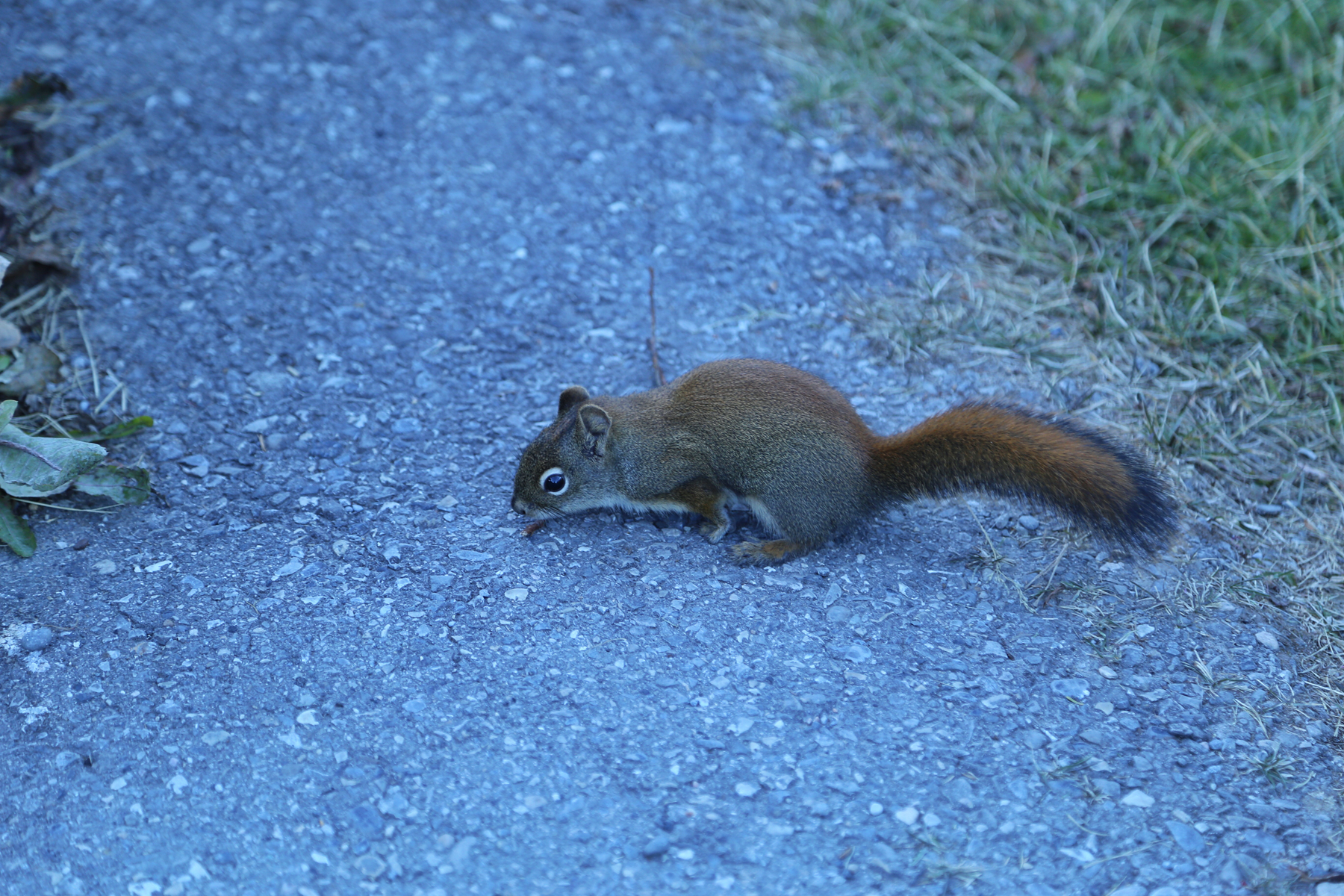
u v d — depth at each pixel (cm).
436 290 1234
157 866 707
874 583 934
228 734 787
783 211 1371
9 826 728
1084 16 1634
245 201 1311
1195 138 1434
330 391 1112
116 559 925
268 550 940
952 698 833
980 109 1520
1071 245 1337
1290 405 1159
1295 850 731
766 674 845
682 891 696
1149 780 776
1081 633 895
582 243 1305
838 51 1608
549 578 925
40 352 1085
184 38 1494
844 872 708
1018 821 744
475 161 1389
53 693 812
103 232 1253
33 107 1361
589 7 1642
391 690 821
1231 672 867
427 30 1560
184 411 1081
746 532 994
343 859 714
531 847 721
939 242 1348
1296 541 1016
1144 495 874
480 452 1055
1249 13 1642
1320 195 1348
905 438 927
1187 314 1255
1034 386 1169
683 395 961
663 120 1473
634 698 821
